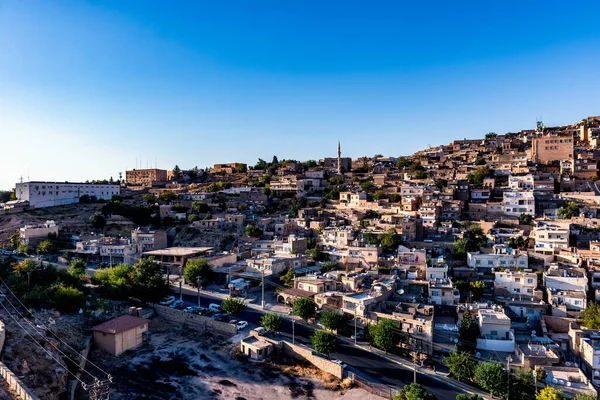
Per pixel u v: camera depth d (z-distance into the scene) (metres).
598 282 110.50
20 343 73.94
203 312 105.81
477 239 144.75
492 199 184.88
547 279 109.94
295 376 80.00
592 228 144.12
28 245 160.88
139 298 109.12
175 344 92.31
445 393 72.69
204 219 193.50
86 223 195.25
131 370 79.56
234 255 152.50
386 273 123.56
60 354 76.19
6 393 56.34
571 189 185.50
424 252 130.00
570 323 89.94
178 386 75.19
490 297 111.31
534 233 142.00
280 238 170.88
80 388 71.19
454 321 94.75
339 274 123.19
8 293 99.12
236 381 77.88
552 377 73.81
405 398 66.25
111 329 86.12
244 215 192.62
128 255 153.50
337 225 173.25
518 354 82.31
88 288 117.56
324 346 81.81
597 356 76.50
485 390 74.12
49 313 92.69
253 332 93.94
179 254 149.12
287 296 113.94
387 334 84.31
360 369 80.81
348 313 97.81
